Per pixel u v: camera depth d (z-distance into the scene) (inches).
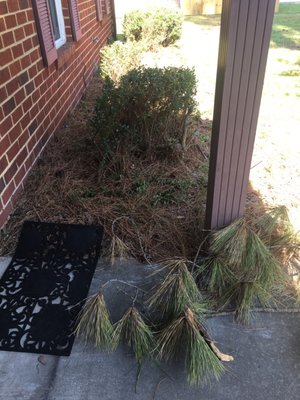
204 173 112.9
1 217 88.0
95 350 63.2
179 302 62.9
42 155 118.6
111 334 62.4
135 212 95.2
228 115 63.9
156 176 109.6
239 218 74.1
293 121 154.0
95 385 58.3
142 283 75.7
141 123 114.0
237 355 62.5
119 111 110.7
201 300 67.1
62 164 115.5
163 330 61.1
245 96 62.5
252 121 65.2
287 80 205.3
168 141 117.6
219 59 62.2
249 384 58.3
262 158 124.9
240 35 57.1
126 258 81.7
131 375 59.6
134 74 114.1
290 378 59.1
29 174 107.3
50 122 128.1
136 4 535.8
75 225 88.0
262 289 67.7
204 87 191.5
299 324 67.7
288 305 70.9
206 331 61.9
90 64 210.7
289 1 522.6
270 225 78.7
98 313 62.7
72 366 60.9
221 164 68.7
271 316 69.2
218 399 56.4
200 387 57.9
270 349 63.5
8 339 65.2
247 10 55.2
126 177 107.9
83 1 191.3
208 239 76.7
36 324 67.8
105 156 108.4
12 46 95.2
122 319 62.9
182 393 57.2
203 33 347.6
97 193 102.3
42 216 93.2
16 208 95.8
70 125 145.3
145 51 265.9
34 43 112.0
